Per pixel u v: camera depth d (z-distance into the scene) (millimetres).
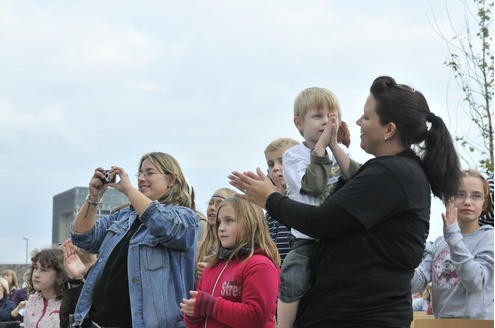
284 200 3326
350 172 3805
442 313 4703
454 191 3436
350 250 3207
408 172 3238
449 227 4414
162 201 5070
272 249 4523
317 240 3477
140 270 4711
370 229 3195
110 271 4797
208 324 4309
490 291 4551
